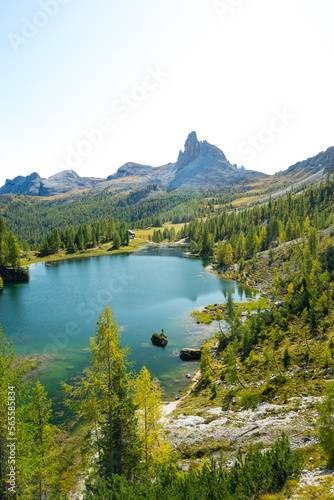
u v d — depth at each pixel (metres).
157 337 59.91
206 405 37.75
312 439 23.33
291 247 127.12
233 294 99.25
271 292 92.69
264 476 15.46
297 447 22.72
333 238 116.56
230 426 30.50
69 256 190.88
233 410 34.47
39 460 22.41
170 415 36.53
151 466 22.22
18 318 75.69
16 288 111.38
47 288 110.69
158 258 185.12
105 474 21.66
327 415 18.55
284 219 189.38
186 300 92.31
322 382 34.84
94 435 30.02
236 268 136.50
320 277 68.25
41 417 25.06
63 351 55.22
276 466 16.14
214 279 124.00
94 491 21.88
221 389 41.38
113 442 21.97
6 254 129.25
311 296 61.94
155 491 15.59
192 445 28.09
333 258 80.81
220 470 16.42
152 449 23.77
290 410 30.45
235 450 25.58
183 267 152.88
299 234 154.00
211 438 28.83
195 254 197.88
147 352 55.97
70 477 25.94
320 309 56.66
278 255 128.88
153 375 47.88
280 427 27.41
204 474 16.12
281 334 52.59
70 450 29.48
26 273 125.69
